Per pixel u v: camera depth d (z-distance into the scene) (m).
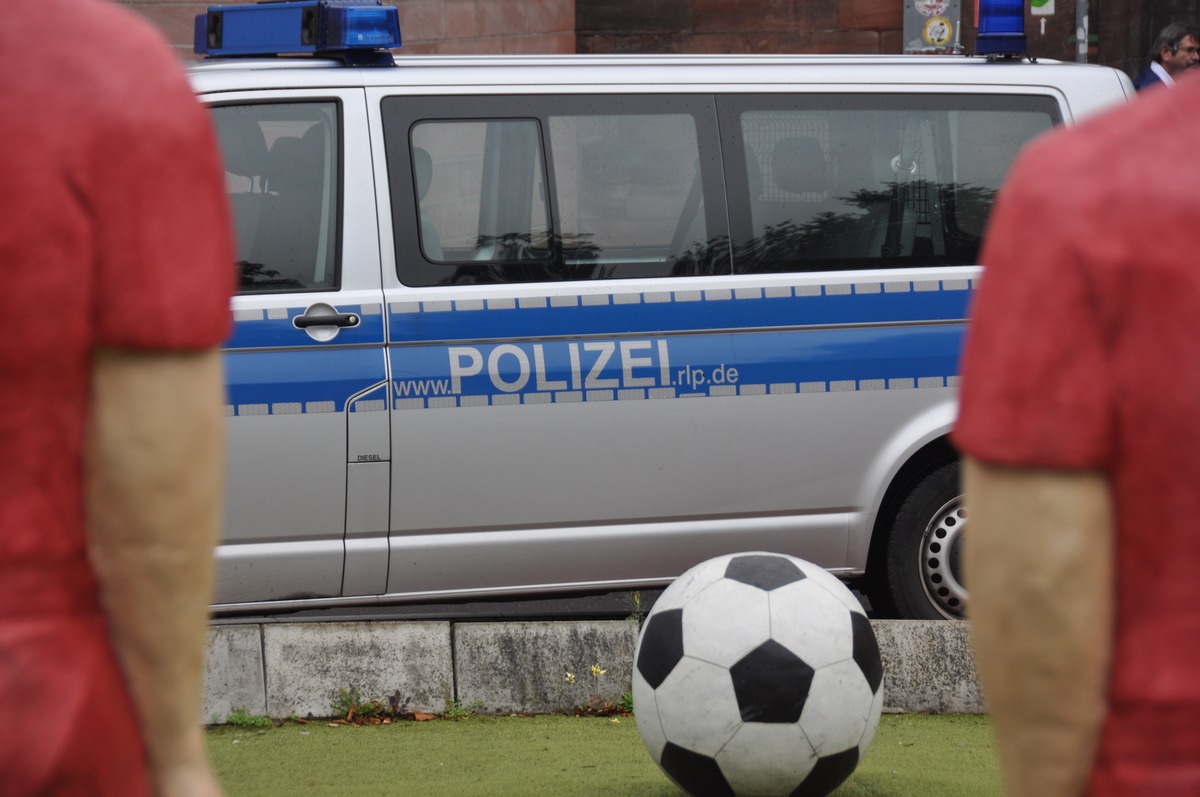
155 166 2.05
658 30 23.69
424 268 10.31
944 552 11.07
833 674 7.16
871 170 10.89
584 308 10.41
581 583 10.55
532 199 10.49
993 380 1.84
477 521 10.33
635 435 10.45
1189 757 1.85
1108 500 1.84
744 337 10.57
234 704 9.71
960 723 9.49
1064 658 1.85
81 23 2.06
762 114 10.79
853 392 10.68
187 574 2.17
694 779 7.31
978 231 11.01
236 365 9.99
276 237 10.25
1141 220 1.76
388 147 10.37
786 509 10.68
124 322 2.06
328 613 12.68
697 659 7.20
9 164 1.99
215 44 11.42
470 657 9.86
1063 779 1.91
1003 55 11.55
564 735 9.34
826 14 23.77
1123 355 1.78
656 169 10.64
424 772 8.55
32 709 2.07
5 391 2.03
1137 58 24.50
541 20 23.12
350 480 10.16
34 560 2.08
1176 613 1.83
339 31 10.56
